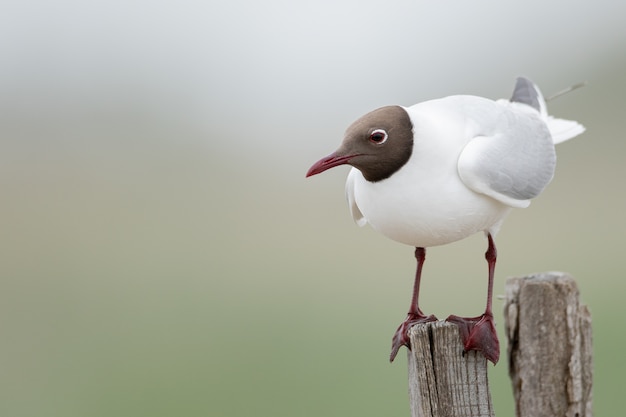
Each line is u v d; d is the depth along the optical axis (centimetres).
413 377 748
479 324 746
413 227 789
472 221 798
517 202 809
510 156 801
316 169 773
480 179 775
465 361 735
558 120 1007
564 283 775
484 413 730
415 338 734
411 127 770
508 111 838
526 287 781
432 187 773
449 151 775
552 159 857
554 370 772
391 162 772
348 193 873
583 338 775
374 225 815
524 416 786
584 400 774
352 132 775
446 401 731
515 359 794
